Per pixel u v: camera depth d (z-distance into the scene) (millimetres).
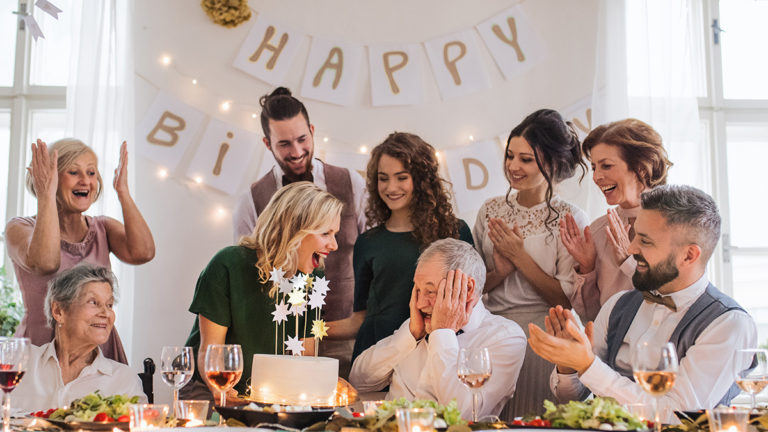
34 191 3049
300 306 2219
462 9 3453
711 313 2014
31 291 2979
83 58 3256
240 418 1632
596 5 3408
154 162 3330
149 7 3396
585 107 3373
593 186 3064
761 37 3658
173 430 1491
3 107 3479
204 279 2463
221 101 3379
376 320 2945
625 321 2215
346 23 3441
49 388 2336
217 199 3332
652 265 2070
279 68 3402
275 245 2436
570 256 2969
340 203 2508
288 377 1875
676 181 3270
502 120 3404
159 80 3367
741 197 3584
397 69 3424
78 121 3223
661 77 3322
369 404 1730
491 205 3156
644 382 1500
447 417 1568
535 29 3428
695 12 3363
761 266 3529
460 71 3422
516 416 2674
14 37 3518
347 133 3395
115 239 3152
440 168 3381
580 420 1508
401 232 2996
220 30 3404
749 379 1728
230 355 1723
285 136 3281
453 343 2189
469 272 2303
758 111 3582
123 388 2418
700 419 1562
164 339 3281
